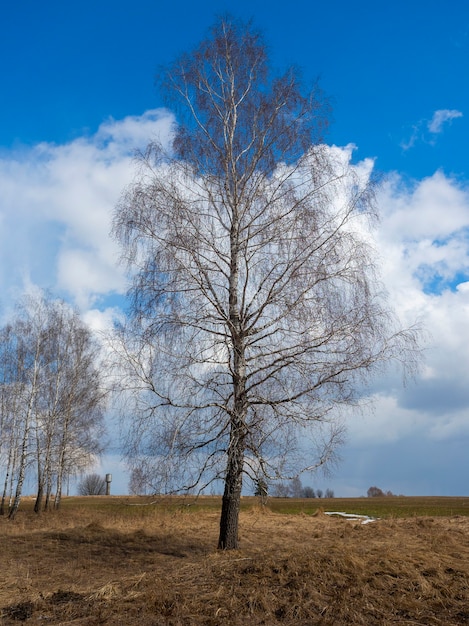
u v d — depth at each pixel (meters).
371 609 7.14
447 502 39.19
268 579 8.33
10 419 28.72
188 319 11.59
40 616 7.62
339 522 19.88
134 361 11.38
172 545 14.11
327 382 11.40
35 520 24.77
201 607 7.49
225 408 11.27
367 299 11.70
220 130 13.16
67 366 30.03
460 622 6.70
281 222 12.23
